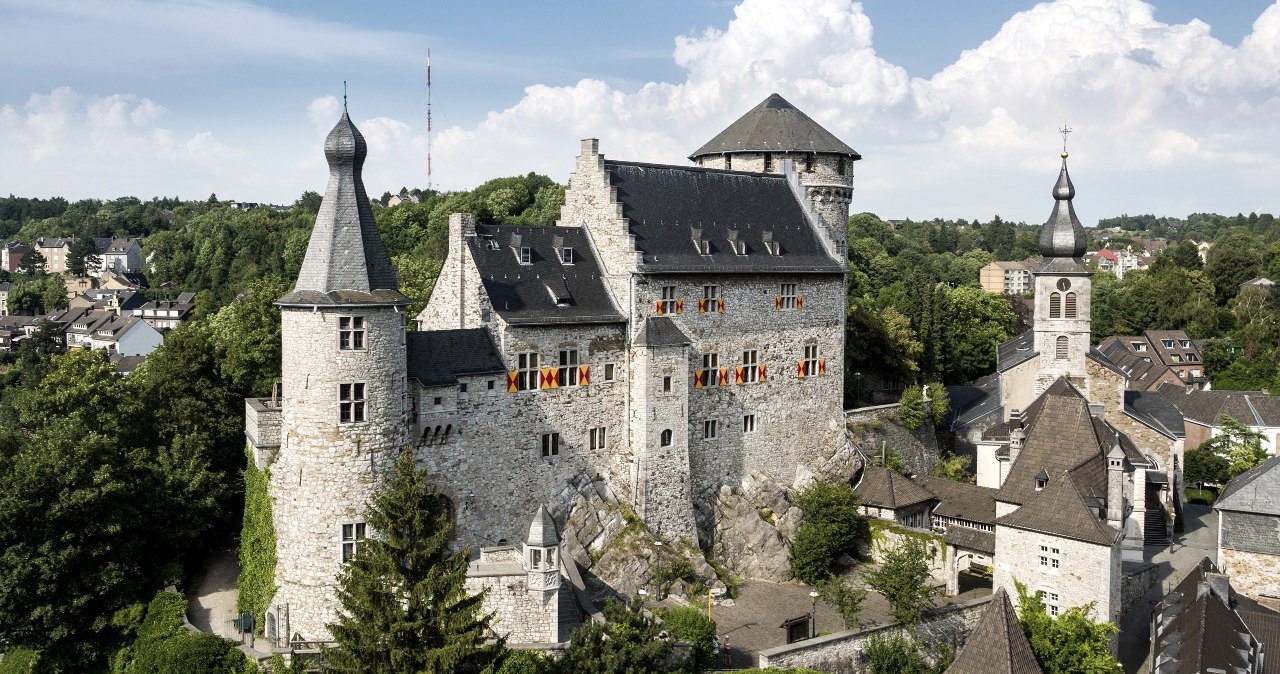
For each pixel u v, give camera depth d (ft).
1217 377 449.89
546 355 194.08
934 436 275.80
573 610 168.45
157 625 167.32
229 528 212.43
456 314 195.42
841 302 247.91
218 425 217.97
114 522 175.32
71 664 171.83
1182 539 262.67
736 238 223.51
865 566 217.36
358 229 165.68
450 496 181.16
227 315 284.20
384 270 168.14
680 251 213.46
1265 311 489.26
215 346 231.91
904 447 264.31
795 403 238.68
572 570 183.21
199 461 200.23
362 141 166.50
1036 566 189.37
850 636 171.73
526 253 199.62
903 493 233.35
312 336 161.58
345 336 162.20
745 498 224.94
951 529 216.54
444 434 179.52
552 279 200.54
